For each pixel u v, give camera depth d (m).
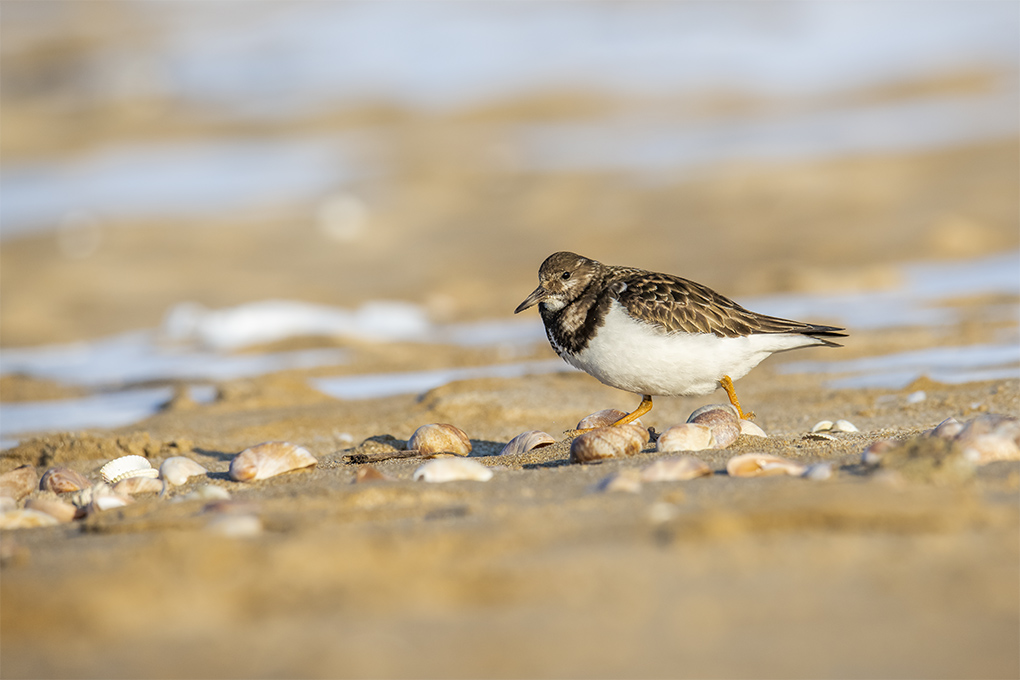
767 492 5.30
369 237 30.55
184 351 18.38
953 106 44.28
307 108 52.69
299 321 20.03
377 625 4.02
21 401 14.45
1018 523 4.90
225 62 63.81
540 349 16.11
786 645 3.71
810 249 24.72
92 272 26.61
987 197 28.88
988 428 6.70
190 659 3.79
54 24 71.88
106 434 9.90
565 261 8.55
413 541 4.95
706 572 4.40
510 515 5.48
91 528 5.81
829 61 56.66
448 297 22.62
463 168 38.66
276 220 32.62
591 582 4.35
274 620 4.12
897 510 4.88
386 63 62.84
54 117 51.94
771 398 11.41
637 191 33.72
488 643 3.81
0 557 5.21
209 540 4.90
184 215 33.78
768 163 35.56
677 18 70.44
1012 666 3.51
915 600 4.04
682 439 7.41
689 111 48.09
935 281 20.34
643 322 8.12
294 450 7.39
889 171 33.28
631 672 3.55
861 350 14.07
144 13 75.31
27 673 3.76
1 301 23.78
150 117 51.84
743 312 8.34
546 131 45.84
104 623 4.16
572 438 8.48
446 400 11.18
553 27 71.56
